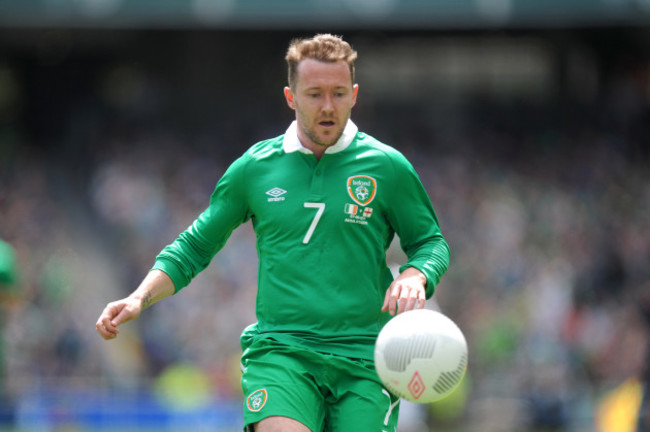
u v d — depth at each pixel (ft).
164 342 215.10
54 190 275.18
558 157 295.89
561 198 269.85
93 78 323.37
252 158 54.19
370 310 52.95
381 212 53.57
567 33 317.22
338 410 52.29
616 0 276.82
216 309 221.87
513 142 305.94
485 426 191.31
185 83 320.91
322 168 52.95
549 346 210.38
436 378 48.44
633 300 225.15
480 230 250.98
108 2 272.10
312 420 51.37
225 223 54.90
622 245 246.68
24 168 281.74
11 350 195.00
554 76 323.78
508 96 321.52
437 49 321.52
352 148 53.52
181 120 315.17
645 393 153.48
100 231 259.80
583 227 254.88
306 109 51.39
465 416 193.77
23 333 200.75
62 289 225.56
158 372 212.64
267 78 321.93
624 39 317.63
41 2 269.03
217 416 173.27
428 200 55.01
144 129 306.55
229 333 217.97
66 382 187.93
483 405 197.06
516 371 206.39
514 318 219.20
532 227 255.91
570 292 223.92
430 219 54.75
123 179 270.26
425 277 52.11
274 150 54.03
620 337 205.57
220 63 321.11
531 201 267.39
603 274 237.25
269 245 53.26
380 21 279.28
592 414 178.81
